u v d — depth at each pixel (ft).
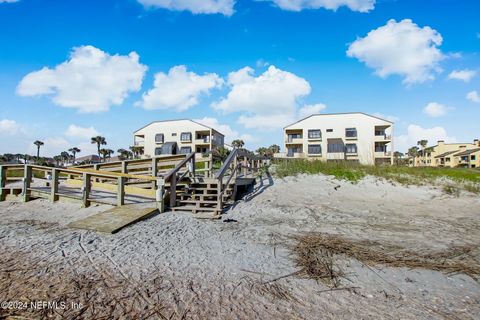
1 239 17.39
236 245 16.66
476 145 215.10
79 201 28.48
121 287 11.13
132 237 17.89
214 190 30.14
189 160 31.94
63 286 11.17
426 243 17.56
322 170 46.11
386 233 19.90
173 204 26.22
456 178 44.09
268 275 12.45
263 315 9.25
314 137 148.36
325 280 12.01
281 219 23.85
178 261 13.94
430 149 231.50
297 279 12.09
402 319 9.09
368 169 46.57
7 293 10.57
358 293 10.88
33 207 27.89
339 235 19.12
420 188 39.68
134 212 23.25
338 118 146.41
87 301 10.05
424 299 10.44
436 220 24.66
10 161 203.72
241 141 197.98
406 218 25.26
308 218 24.26
